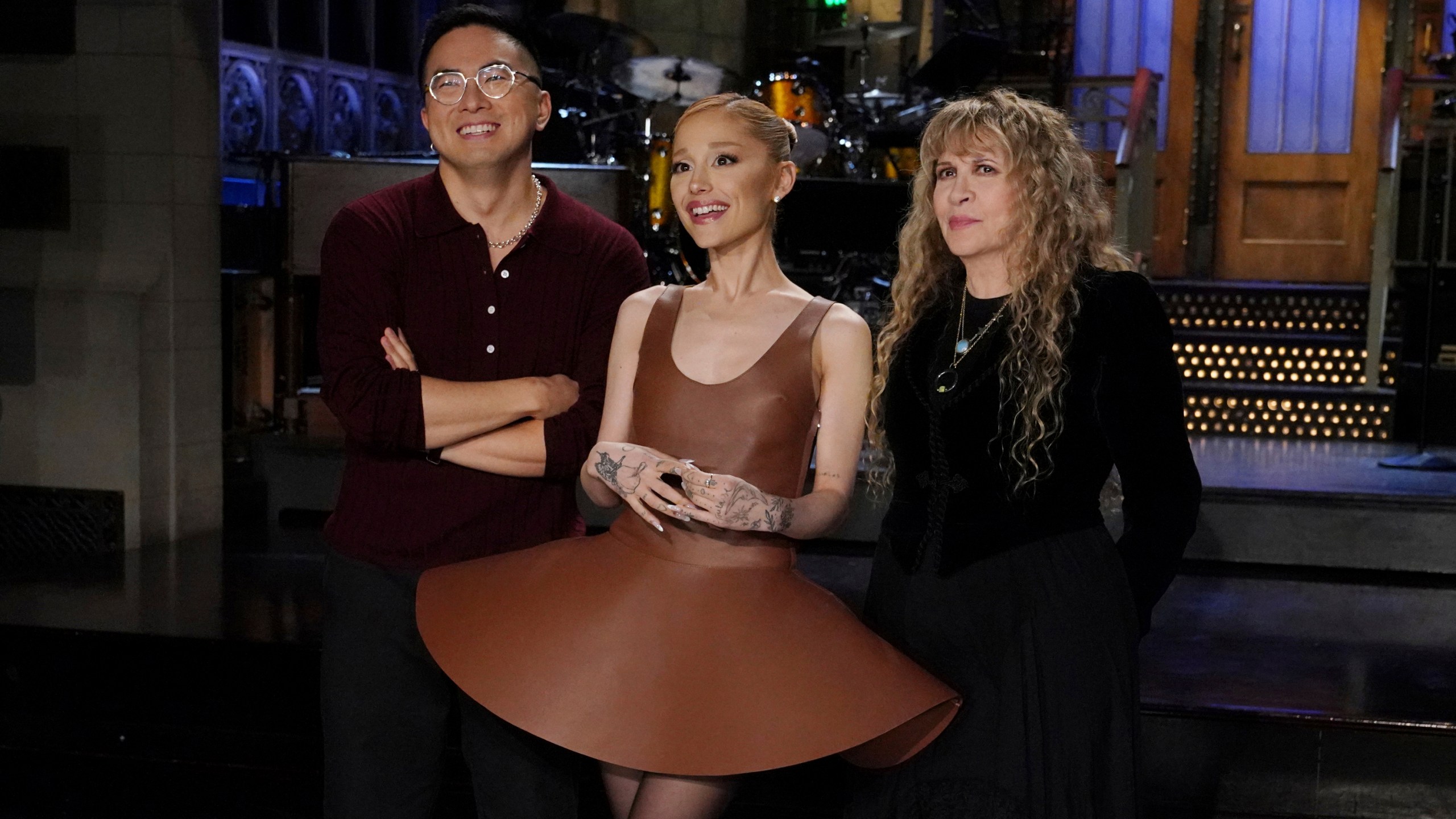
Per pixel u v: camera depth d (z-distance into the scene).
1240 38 8.40
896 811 2.15
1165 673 3.61
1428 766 3.20
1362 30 8.21
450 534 2.36
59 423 4.97
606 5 8.67
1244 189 8.49
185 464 5.14
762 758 1.93
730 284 2.20
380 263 2.37
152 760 3.54
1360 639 4.00
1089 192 2.19
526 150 2.39
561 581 2.15
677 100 8.21
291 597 4.17
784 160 2.19
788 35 9.73
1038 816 2.03
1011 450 2.09
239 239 6.37
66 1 4.92
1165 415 2.08
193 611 3.95
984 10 8.90
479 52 2.31
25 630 3.74
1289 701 3.35
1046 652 2.06
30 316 4.96
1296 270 8.45
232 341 5.65
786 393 2.14
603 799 3.33
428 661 2.39
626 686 2.00
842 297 7.96
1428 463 5.56
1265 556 4.98
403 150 8.45
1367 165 8.26
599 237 2.45
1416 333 6.57
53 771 3.53
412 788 2.40
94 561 4.72
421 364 2.40
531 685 2.02
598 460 2.07
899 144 8.06
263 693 3.60
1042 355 2.08
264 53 6.99
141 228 4.97
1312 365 6.80
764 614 2.07
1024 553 2.09
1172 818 3.28
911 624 2.16
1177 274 8.62
